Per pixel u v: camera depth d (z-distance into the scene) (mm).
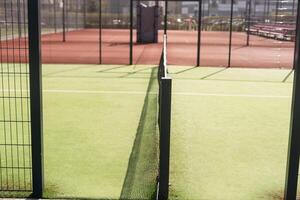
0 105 8492
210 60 18062
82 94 9930
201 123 7434
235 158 5621
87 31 41344
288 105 9125
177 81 12172
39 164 4105
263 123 7539
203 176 4930
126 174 4883
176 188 4543
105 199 4184
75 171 4969
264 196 4410
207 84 11703
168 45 25859
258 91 10781
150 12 26875
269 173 5094
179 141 6332
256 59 18672
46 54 19516
